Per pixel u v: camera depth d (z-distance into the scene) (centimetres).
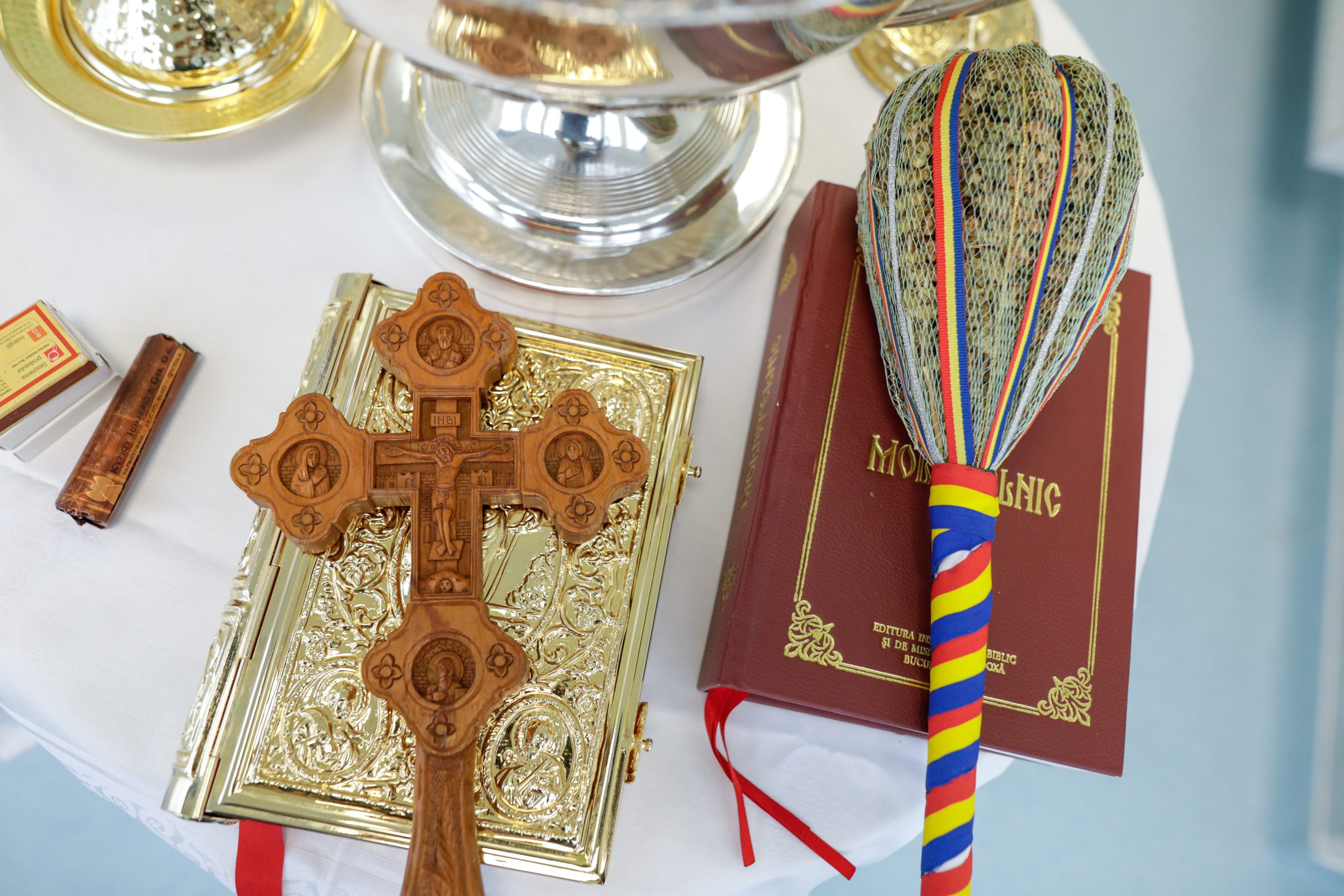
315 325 78
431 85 77
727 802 74
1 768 112
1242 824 130
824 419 73
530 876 72
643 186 77
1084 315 70
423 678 66
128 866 112
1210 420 143
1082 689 73
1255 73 155
